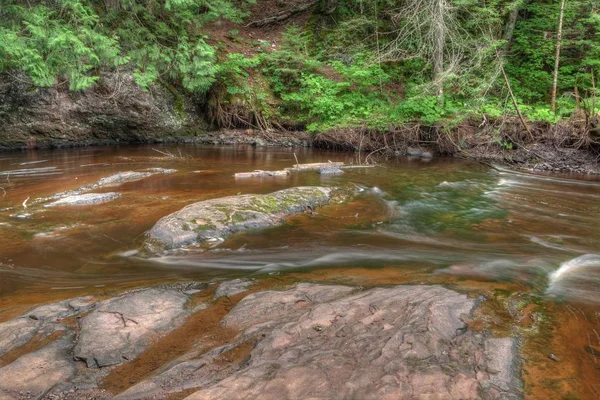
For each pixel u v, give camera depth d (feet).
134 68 36.68
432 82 35.04
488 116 36.17
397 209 19.24
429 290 9.74
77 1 27.86
